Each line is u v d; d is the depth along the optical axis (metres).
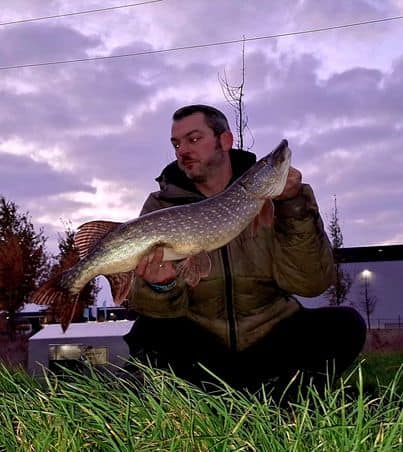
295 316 1.80
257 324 1.76
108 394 1.27
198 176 1.83
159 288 1.66
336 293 12.53
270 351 1.78
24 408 1.20
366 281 16.44
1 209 9.30
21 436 1.13
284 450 0.97
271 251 1.75
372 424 1.02
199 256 1.58
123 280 1.61
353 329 1.74
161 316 1.71
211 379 1.76
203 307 1.77
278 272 1.74
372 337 5.95
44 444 1.04
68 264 8.70
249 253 1.75
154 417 1.11
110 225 1.58
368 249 16.48
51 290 1.55
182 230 1.55
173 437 1.03
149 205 1.90
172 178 1.90
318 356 1.75
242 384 1.76
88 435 1.10
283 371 1.76
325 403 1.16
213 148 1.83
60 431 1.09
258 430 1.03
